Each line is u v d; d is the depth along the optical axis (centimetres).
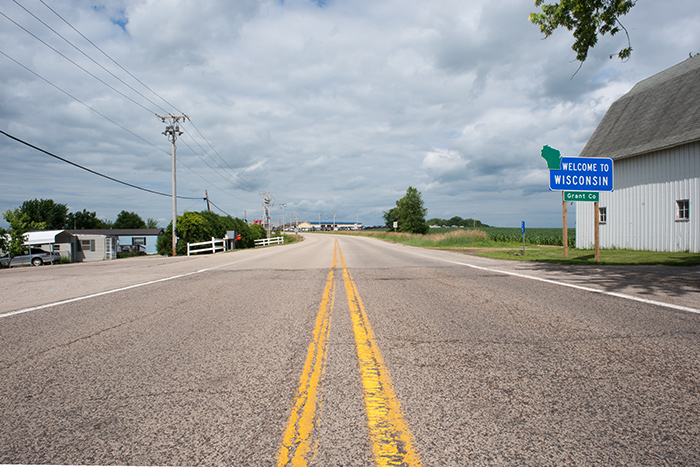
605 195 2119
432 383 303
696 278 856
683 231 1670
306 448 214
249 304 647
